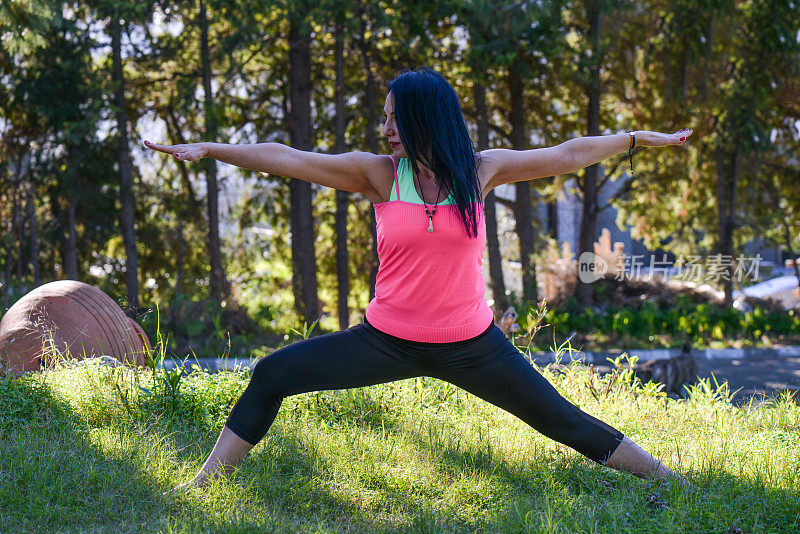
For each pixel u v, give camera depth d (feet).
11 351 22.77
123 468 13.12
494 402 12.35
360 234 69.31
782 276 77.15
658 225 65.36
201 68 56.70
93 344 24.14
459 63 58.34
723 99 57.57
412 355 11.89
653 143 12.87
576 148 12.65
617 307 58.85
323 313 71.82
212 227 57.88
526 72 53.98
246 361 41.39
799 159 63.72
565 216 83.51
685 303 58.90
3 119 59.31
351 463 14.10
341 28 53.36
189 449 15.08
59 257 64.08
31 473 12.57
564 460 14.38
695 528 11.23
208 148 11.34
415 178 11.40
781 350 49.62
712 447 15.60
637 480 12.90
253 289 72.33
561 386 21.57
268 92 63.93
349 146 64.69
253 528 10.71
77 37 54.80
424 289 11.46
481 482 13.16
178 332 50.34
